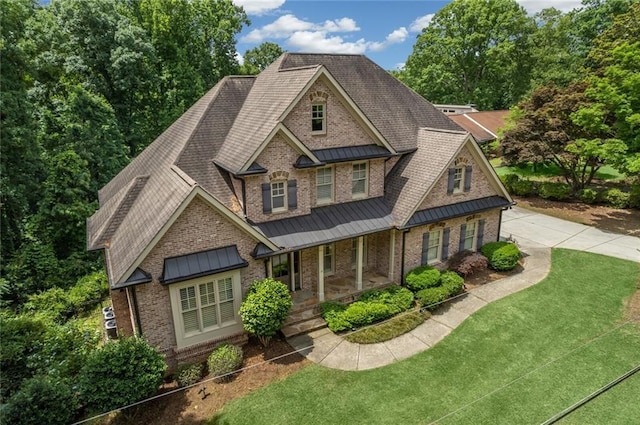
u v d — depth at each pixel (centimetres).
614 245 2366
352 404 1228
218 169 1730
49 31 3041
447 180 1928
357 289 1838
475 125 4606
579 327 1590
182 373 1334
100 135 2770
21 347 1315
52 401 1066
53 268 2106
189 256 1369
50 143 2691
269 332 1429
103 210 1902
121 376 1148
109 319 1666
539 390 1267
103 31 3244
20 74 2377
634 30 3042
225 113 1930
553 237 2522
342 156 1786
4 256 2216
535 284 1941
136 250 1295
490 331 1580
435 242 2005
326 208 1825
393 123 2158
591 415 1166
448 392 1269
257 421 1170
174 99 3909
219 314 1440
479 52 6009
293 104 1611
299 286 1850
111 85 3462
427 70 6072
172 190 1448
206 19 4456
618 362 1386
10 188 2214
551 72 5375
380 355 1455
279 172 1627
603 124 2567
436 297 1730
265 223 1650
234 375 1356
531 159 2964
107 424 1172
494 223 2206
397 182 2003
